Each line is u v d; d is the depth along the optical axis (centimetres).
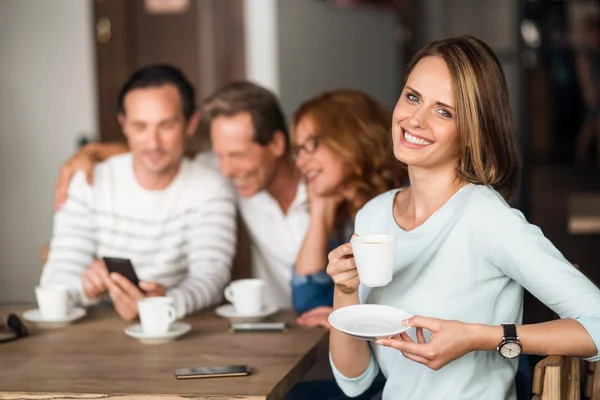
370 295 178
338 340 182
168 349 204
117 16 466
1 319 238
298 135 254
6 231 488
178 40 462
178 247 279
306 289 250
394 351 177
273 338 213
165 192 278
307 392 229
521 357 197
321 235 253
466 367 168
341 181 252
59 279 265
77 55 471
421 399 171
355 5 643
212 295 253
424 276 170
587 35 1046
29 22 474
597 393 182
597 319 154
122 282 227
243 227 323
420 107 166
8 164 485
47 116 478
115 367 190
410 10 813
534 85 1091
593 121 1042
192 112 277
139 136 267
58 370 188
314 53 541
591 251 538
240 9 457
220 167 278
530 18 1028
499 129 167
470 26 809
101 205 278
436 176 173
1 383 179
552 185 831
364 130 251
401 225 180
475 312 167
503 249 162
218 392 170
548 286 158
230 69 460
